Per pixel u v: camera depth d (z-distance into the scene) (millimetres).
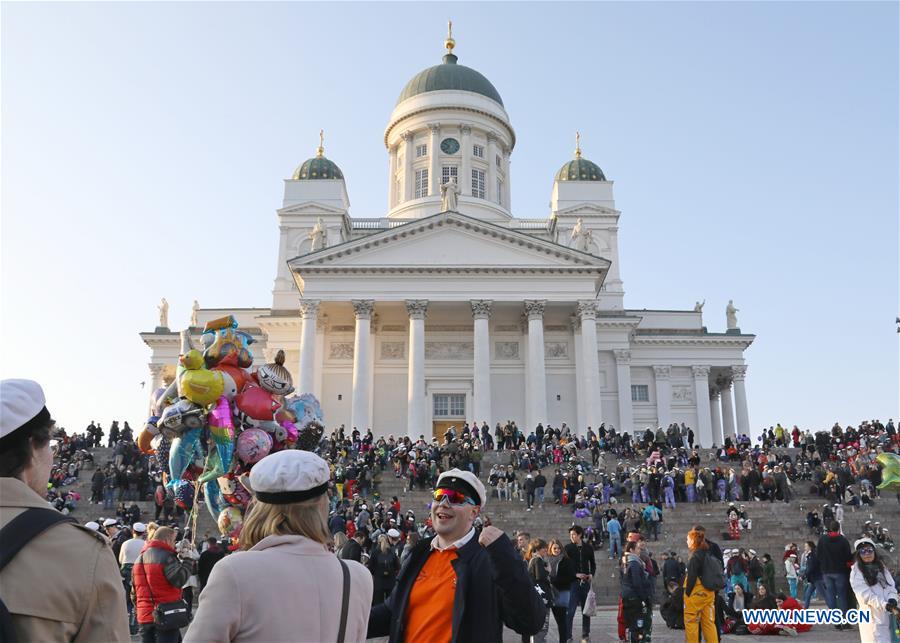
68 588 3951
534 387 57938
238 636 4438
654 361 73125
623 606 16359
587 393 58156
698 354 73375
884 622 12531
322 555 4902
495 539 6648
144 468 40875
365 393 57562
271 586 4527
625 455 48906
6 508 4105
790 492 40125
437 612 6449
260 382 18172
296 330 67938
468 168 83812
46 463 4516
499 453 46750
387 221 78125
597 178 81125
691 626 14141
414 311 59188
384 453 45656
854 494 39125
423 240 60656
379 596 17781
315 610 4633
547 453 45844
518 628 6602
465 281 59844
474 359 60812
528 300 59500
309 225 74750
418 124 85125
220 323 18422
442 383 63062
